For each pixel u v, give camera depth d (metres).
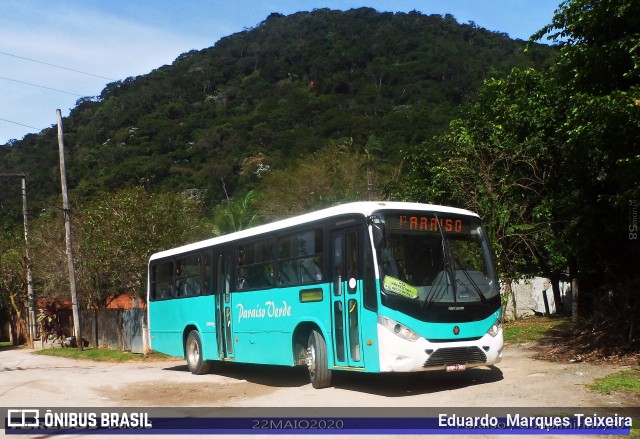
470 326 10.24
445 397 9.95
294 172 37.81
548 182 17.78
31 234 30.41
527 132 18.17
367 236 10.30
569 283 22.36
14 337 36.81
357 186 34.97
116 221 25.47
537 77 18.36
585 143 11.56
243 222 29.55
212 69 111.50
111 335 25.62
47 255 28.66
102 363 20.72
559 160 17.30
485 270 10.82
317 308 11.41
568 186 16.56
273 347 12.66
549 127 16.89
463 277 10.46
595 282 16.81
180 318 16.44
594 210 14.55
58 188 50.22
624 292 12.91
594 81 11.80
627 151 10.66
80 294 28.48
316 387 11.48
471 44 106.69
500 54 100.38
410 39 110.94
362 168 37.31
